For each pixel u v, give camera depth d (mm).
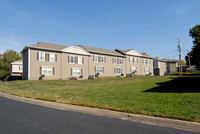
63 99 9469
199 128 4855
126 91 11914
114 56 36281
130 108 6828
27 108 7730
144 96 9547
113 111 6680
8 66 45969
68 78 28469
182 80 18984
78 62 30172
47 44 29016
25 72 26844
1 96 12328
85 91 12820
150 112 6133
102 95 10602
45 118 5879
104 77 32531
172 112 6016
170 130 4664
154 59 49438
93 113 6836
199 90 10672
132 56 39812
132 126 5016
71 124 5164
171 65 54812
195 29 17609
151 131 4555
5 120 5559
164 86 13805
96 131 4500
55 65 27203
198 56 18859
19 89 15648
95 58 32969
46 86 18156
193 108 6469
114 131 4516
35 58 25188
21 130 4523
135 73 39750
